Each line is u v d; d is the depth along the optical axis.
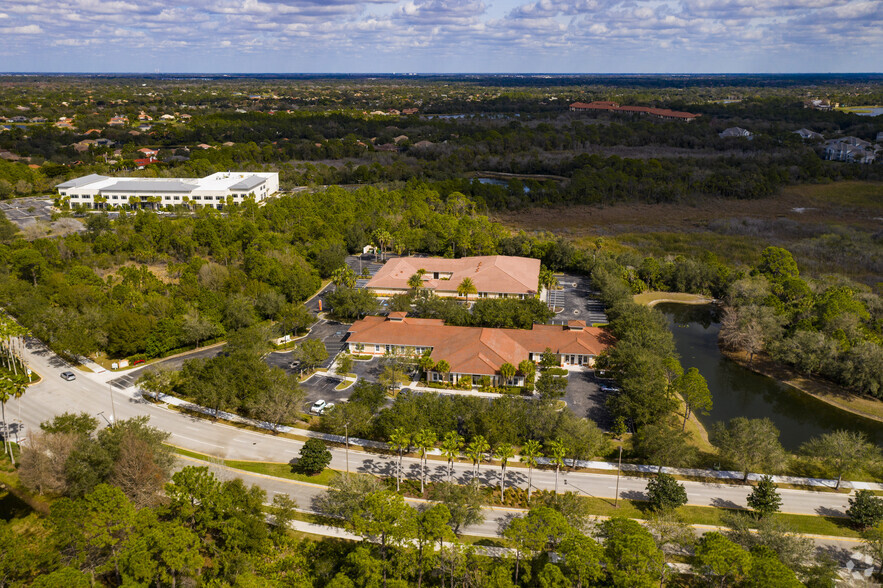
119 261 174.88
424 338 129.62
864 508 82.06
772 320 136.75
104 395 113.56
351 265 195.62
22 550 67.06
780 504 86.62
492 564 70.12
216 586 64.12
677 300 176.00
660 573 65.88
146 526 69.44
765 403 122.06
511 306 140.62
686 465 94.31
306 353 121.19
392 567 68.75
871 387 119.06
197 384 107.44
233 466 93.38
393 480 90.56
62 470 79.06
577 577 65.75
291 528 79.50
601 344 127.81
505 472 93.94
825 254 198.25
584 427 93.25
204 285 152.12
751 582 63.59
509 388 117.75
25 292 141.62
